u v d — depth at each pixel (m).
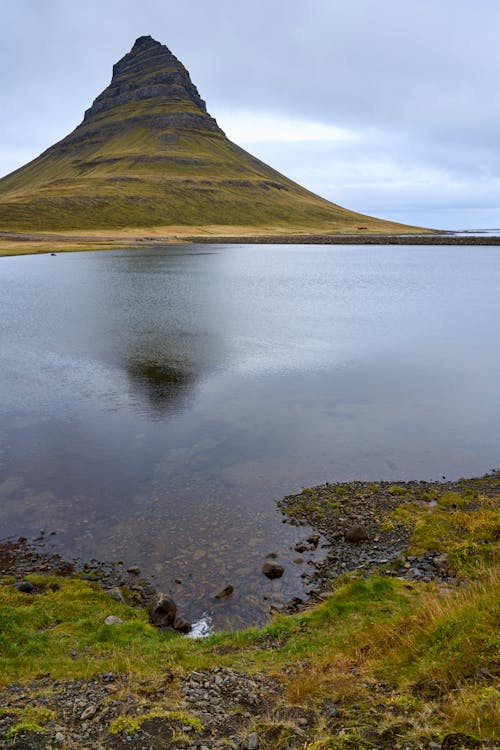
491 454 24.61
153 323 55.19
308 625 12.52
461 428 27.59
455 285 87.69
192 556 16.89
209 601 14.65
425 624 10.22
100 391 33.41
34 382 35.06
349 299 72.69
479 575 13.80
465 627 9.16
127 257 138.88
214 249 178.38
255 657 11.06
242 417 29.20
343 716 7.88
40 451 24.81
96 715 8.44
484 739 6.46
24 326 53.22
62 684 9.69
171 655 11.17
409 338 48.03
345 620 12.38
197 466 23.44
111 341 46.75
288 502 20.42
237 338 48.03
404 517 18.95
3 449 24.97
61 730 7.93
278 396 32.56
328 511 19.66
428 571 15.25
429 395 32.59
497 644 8.34
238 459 24.14
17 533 18.25
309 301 70.81
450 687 7.95
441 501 20.12
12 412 29.70
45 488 21.41
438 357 41.31
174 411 30.08
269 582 15.48
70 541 17.78
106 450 25.02
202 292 78.62
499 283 90.44
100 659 11.14
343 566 16.22
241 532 18.30
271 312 61.97
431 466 23.47
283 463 23.78
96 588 15.16
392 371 37.69
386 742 7.01
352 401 31.66
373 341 46.94
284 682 9.59
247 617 13.91
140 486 21.61
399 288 84.06
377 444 25.73
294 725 7.77
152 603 14.48
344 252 172.62
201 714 8.41
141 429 27.52
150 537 18.00
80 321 56.19
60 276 96.12
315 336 48.94
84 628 12.86
